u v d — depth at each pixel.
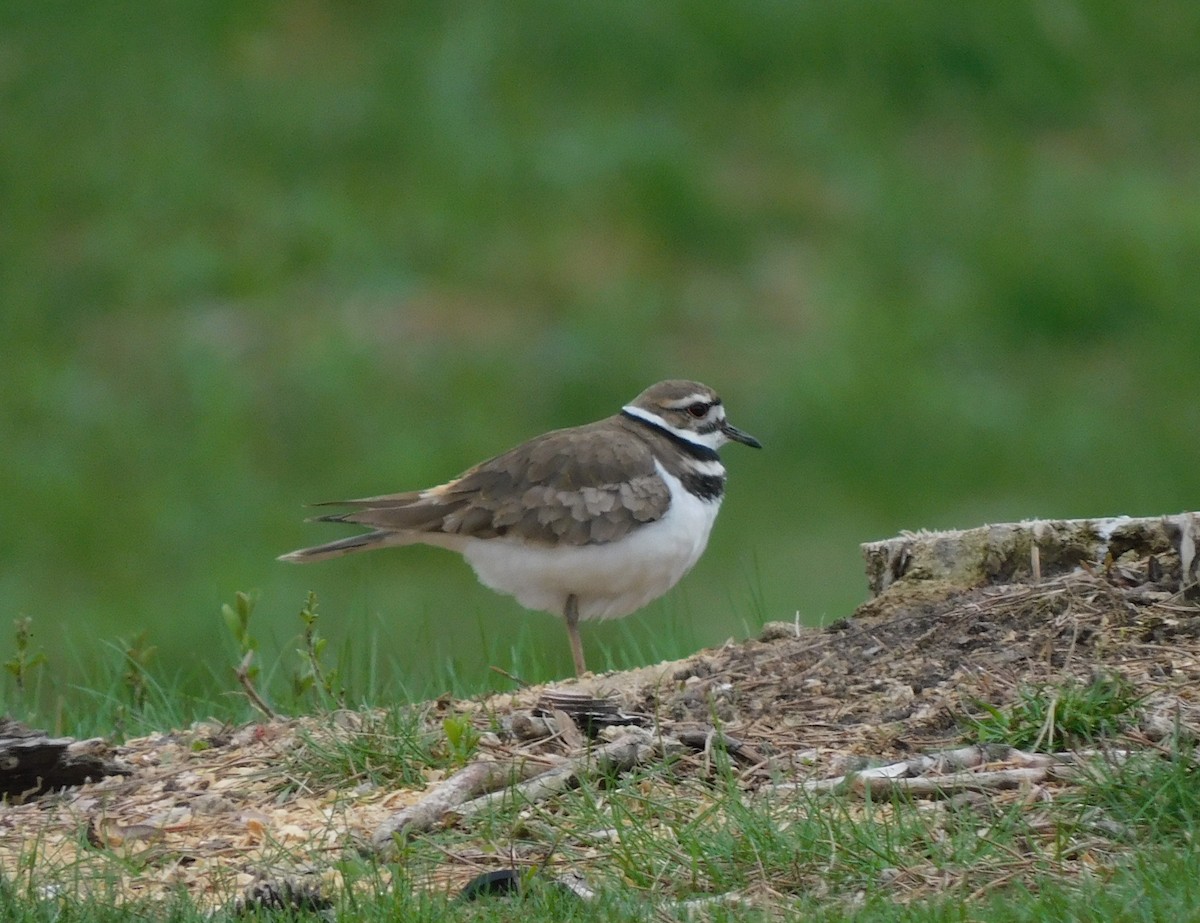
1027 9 25.98
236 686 10.16
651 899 5.75
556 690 8.04
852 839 6.02
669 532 9.48
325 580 15.28
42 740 7.38
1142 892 5.43
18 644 9.12
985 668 7.43
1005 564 8.34
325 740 7.50
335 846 6.43
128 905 5.88
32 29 24.97
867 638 7.94
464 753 7.07
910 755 6.84
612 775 6.82
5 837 6.80
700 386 9.97
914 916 5.43
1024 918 5.38
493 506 9.41
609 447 9.51
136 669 9.46
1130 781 6.22
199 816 6.93
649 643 10.25
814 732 7.16
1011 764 6.55
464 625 13.86
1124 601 7.69
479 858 6.22
